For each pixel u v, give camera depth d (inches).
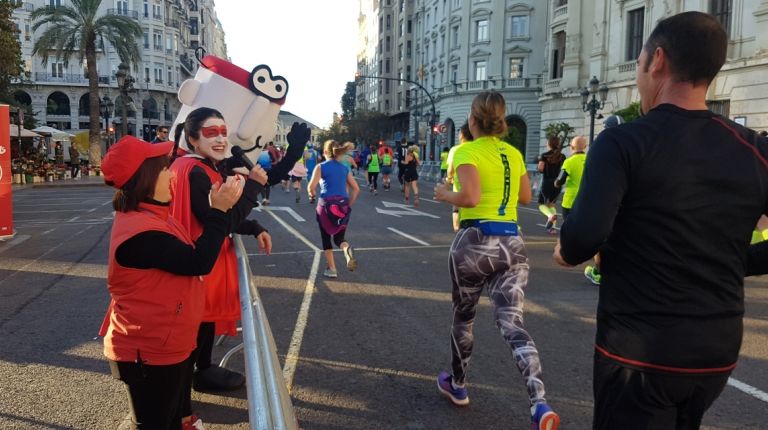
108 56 2714.1
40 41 1202.0
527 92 1945.1
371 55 4200.3
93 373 166.6
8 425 134.5
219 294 142.6
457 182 138.1
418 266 318.3
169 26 2933.1
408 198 748.0
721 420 138.1
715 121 70.1
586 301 247.9
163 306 90.4
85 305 237.8
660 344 65.5
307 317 221.5
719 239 66.6
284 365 172.7
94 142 1294.3
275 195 796.6
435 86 2397.9
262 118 162.1
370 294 256.8
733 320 67.1
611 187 66.9
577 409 144.3
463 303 137.6
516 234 132.3
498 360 177.8
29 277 289.1
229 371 159.3
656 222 66.7
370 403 147.5
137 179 88.4
